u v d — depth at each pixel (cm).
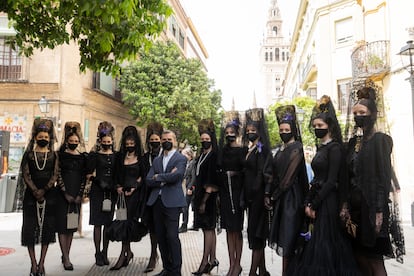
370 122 403
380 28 1683
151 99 2202
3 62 1769
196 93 2277
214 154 570
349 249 397
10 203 1272
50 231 550
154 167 550
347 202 399
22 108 1764
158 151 608
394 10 1568
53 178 552
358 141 414
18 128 1756
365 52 1677
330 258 389
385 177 379
